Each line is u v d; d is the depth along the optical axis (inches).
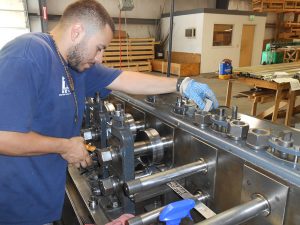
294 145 22.2
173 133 34.3
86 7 30.0
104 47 32.4
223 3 293.4
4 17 198.1
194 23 259.1
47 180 36.3
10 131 25.4
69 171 47.8
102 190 35.2
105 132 42.7
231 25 270.5
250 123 30.7
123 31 250.7
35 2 212.1
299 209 19.8
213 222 20.0
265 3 274.4
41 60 29.3
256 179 22.9
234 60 282.4
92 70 41.8
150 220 22.0
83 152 33.4
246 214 21.3
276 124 30.5
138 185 25.4
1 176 33.8
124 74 43.9
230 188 26.3
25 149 27.1
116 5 266.4
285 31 350.3
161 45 292.7
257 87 115.2
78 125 38.5
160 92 42.0
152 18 295.1
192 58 267.3
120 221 30.3
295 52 160.2
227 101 119.3
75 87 36.4
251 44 293.7
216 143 27.5
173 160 35.2
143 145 34.4
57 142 30.4
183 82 39.7
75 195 44.1
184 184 33.1
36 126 32.3
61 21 32.3
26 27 207.3
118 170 33.5
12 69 26.1
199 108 35.2
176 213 20.1
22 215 36.7
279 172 21.0
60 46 32.2
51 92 31.4
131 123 39.5
